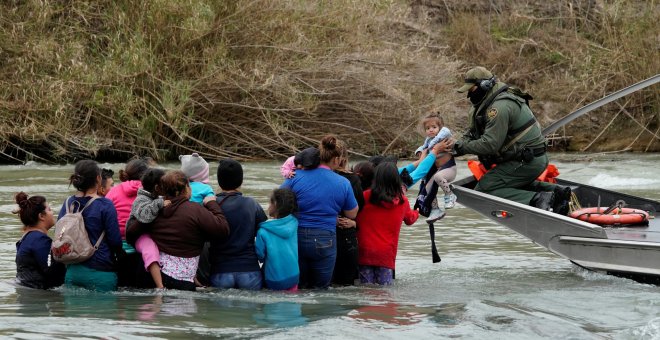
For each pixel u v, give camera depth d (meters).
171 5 31.48
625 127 37.53
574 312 10.73
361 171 12.98
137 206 11.62
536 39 42.62
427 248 15.89
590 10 42.75
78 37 32.75
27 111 30.44
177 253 11.65
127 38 32.12
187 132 31.53
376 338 9.22
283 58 33.16
